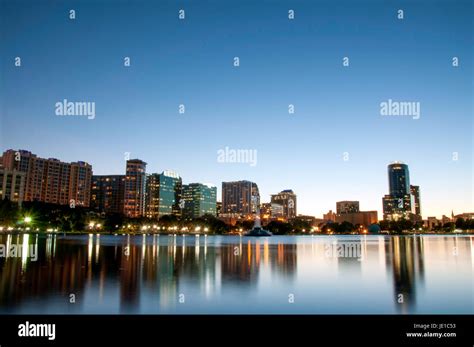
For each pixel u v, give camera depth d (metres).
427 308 22.95
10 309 21.94
